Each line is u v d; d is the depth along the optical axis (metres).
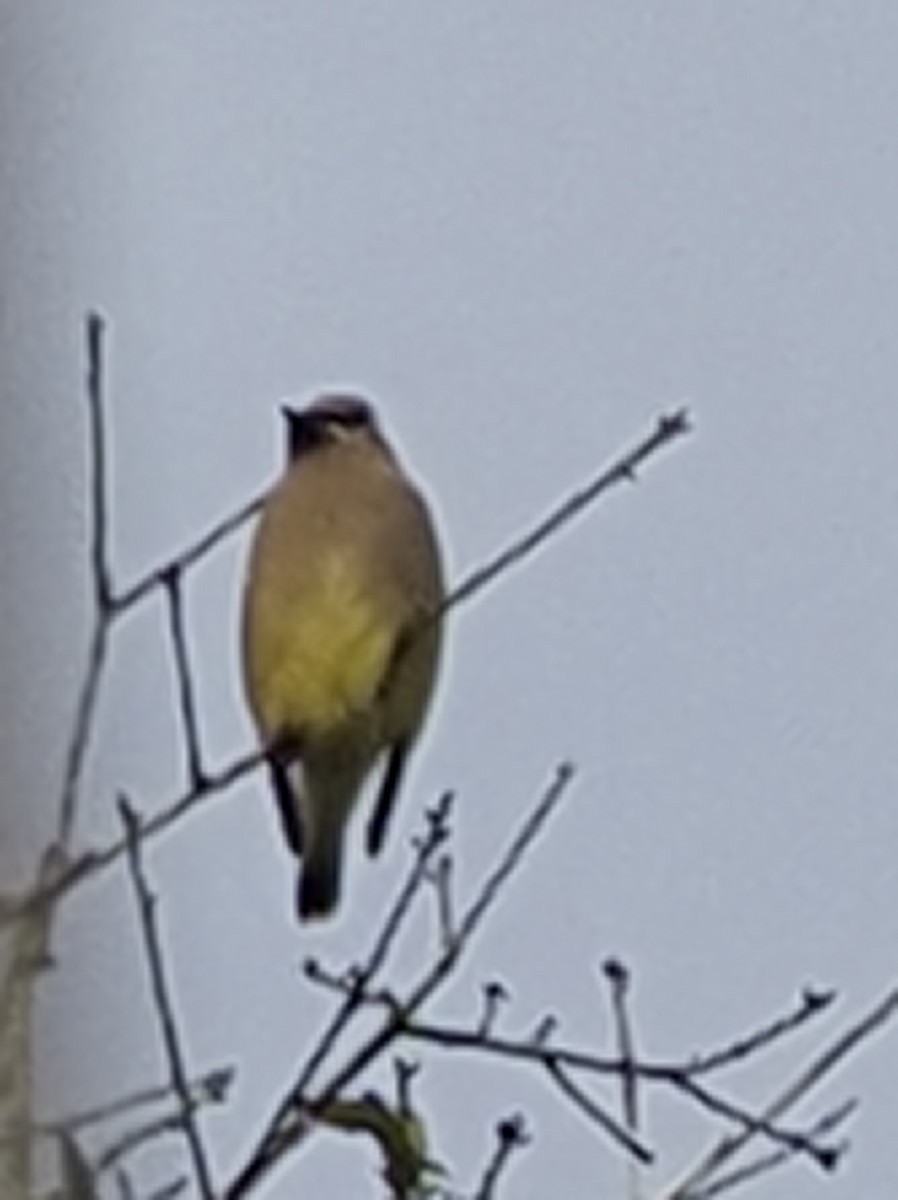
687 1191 3.60
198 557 3.60
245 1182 3.33
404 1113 3.63
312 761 4.97
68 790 2.82
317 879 4.92
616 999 4.23
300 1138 3.40
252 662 4.97
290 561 4.98
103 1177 3.07
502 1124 4.00
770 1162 3.69
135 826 3.19
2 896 2.81
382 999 3.54
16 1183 2.81
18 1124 2.82
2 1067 2.82
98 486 3.07
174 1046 3.16
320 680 4.91
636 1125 3.66
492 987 4.20
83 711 2.88
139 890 3.15
